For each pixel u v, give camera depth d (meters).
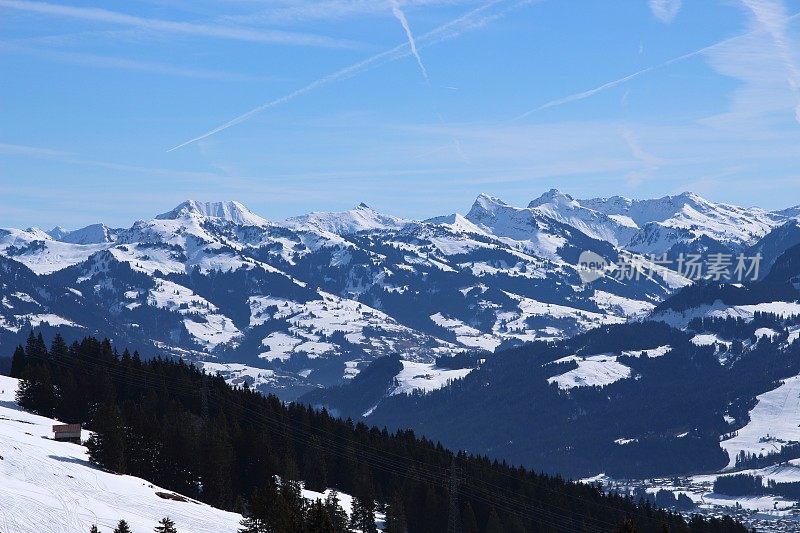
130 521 152.88
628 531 128.12
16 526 139.00
